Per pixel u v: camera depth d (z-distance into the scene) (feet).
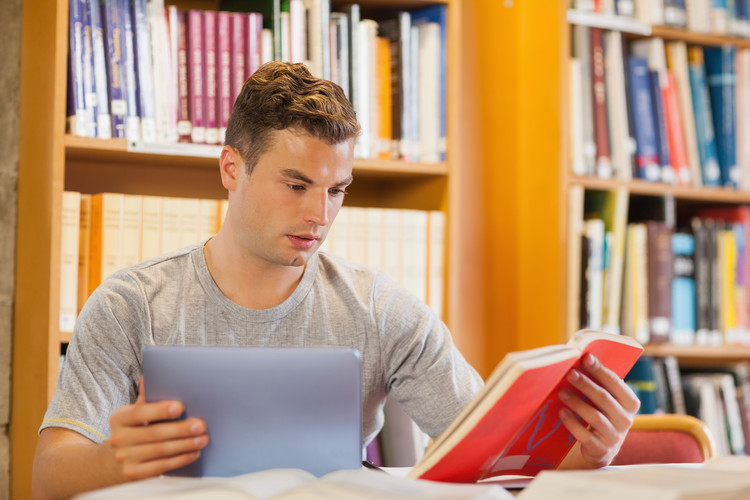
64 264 5.98
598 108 7.73
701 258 8.07
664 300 7.79
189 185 7.24
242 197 4.35
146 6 6.19
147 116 6.17
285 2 6.61
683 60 8.13
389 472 3.85
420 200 7.42
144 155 6.35
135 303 4.50
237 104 4.43
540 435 3.55
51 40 6.02
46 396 5.89
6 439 6.70
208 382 3.24
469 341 8.43
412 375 4.75
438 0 7.09
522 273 8.09
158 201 6.23
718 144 8.32
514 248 8.23
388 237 6.89
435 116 7.10
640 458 5.32
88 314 4.41
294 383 3.31
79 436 4.05
